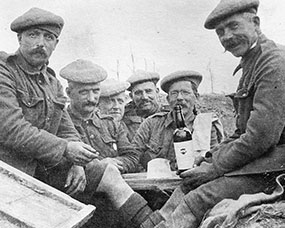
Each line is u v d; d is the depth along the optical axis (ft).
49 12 13.53
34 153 12.93
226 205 11.77
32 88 13.26
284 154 12.04
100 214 13.30
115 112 14.76
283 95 11.85
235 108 12.91
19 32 13.32
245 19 12.64
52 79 13.87
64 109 13.94
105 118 14.75
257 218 11.38
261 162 12.11
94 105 14.35
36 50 13.19
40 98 13.29
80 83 14.23
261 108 11.93
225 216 11.52
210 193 12.23
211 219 11.59
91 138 14.52
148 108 14.71
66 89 14.26
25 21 13.16
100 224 13.32
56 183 13.20
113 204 13.21
